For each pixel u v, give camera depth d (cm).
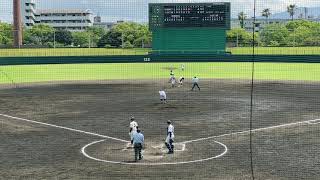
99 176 1692
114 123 2752
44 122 2811
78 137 2373
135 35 10769
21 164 1859
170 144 2022
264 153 2003
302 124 2669
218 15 7006
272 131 2472
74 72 6106
